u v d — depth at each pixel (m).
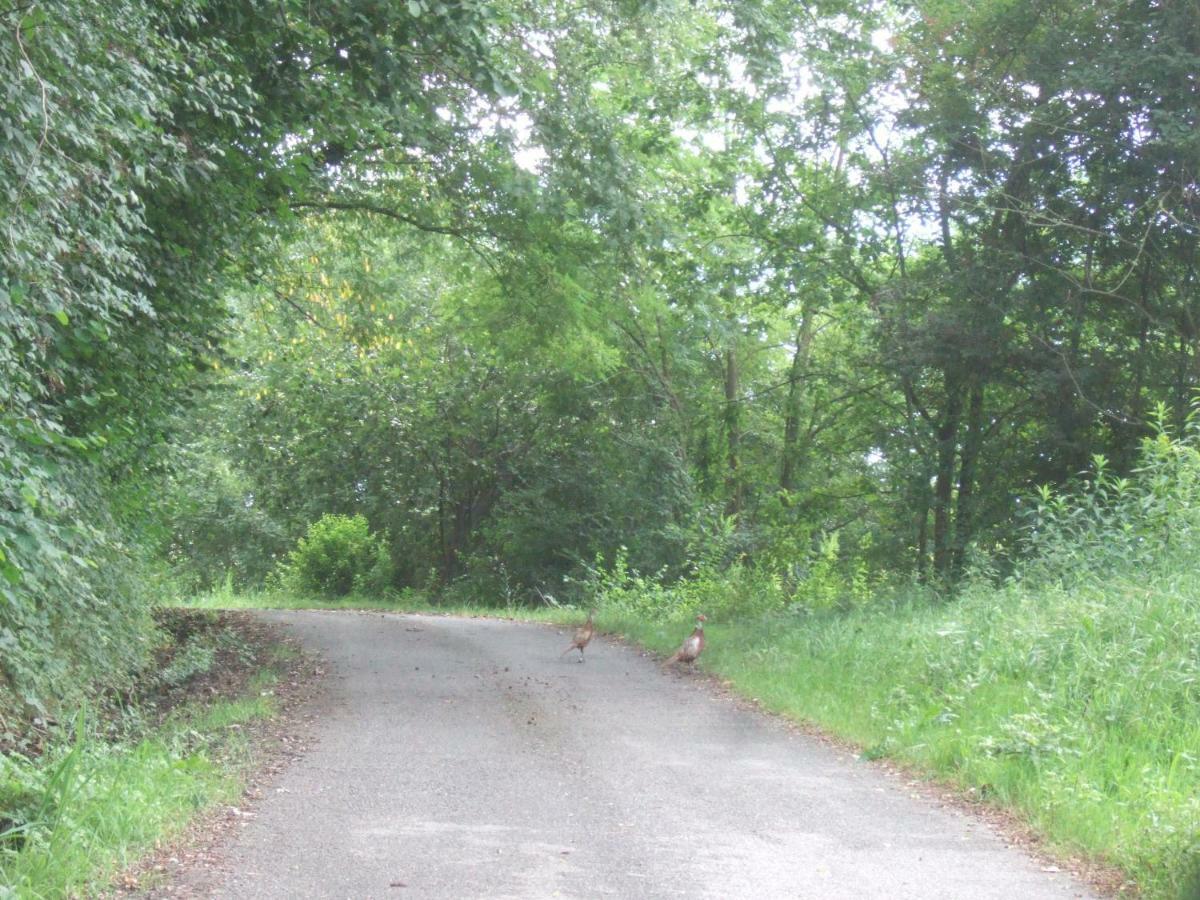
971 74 21.23
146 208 11.20
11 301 8.16
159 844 6.80
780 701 12.34
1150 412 17.47
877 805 8.12
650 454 33.78
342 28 11.97
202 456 36.78
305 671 15.60
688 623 21.41
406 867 6.52
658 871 6.49
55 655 11.01
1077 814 7.23
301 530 42.31
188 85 10.30
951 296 20.31
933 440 22.09
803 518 27.70
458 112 15.48
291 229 15.59
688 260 21.75
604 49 16.83
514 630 22.11
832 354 28.61
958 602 15.24
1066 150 19.34
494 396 36.91
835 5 22.16
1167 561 12.90
